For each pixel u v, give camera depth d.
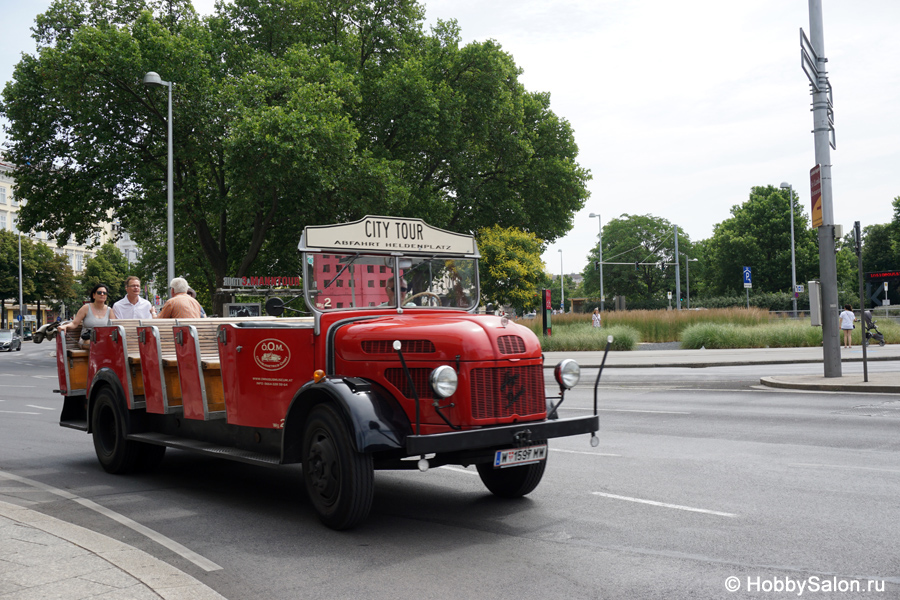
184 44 27.73
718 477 7.00
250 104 27.78
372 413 5.19
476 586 4.20
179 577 4.22
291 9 30.59
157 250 39.62
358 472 5.24
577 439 9.48
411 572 4.48
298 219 29.81
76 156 28.94
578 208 39.62
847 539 4.96
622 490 6.57
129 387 7.50
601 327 33.38
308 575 4.45
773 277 66.31
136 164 29.12
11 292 71.62
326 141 27.11
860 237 13.77
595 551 4.82
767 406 12.28
